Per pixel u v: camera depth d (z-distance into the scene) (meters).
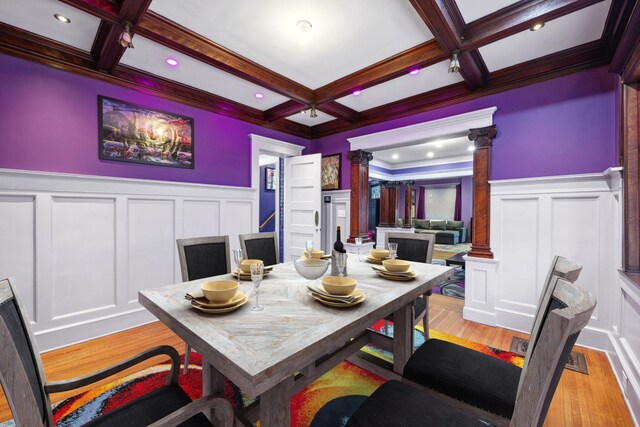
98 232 2.55
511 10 1.88
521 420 0.65
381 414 0.94
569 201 2.43
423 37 2.20
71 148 2.41
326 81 2.93
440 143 6.02
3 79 2.11
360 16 1.96
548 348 0.61
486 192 2.84
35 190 2.23
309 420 1.55
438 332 2.62
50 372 1.98
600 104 2.30
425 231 10.24
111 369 1.02
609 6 1.85
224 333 0.95
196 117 3.25
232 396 1.76
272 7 1.88
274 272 1.83
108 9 1.76
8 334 0.64
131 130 2.75
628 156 1.87
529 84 2.61
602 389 1.79
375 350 2.32
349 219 4.20
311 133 4.63
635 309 1.61
